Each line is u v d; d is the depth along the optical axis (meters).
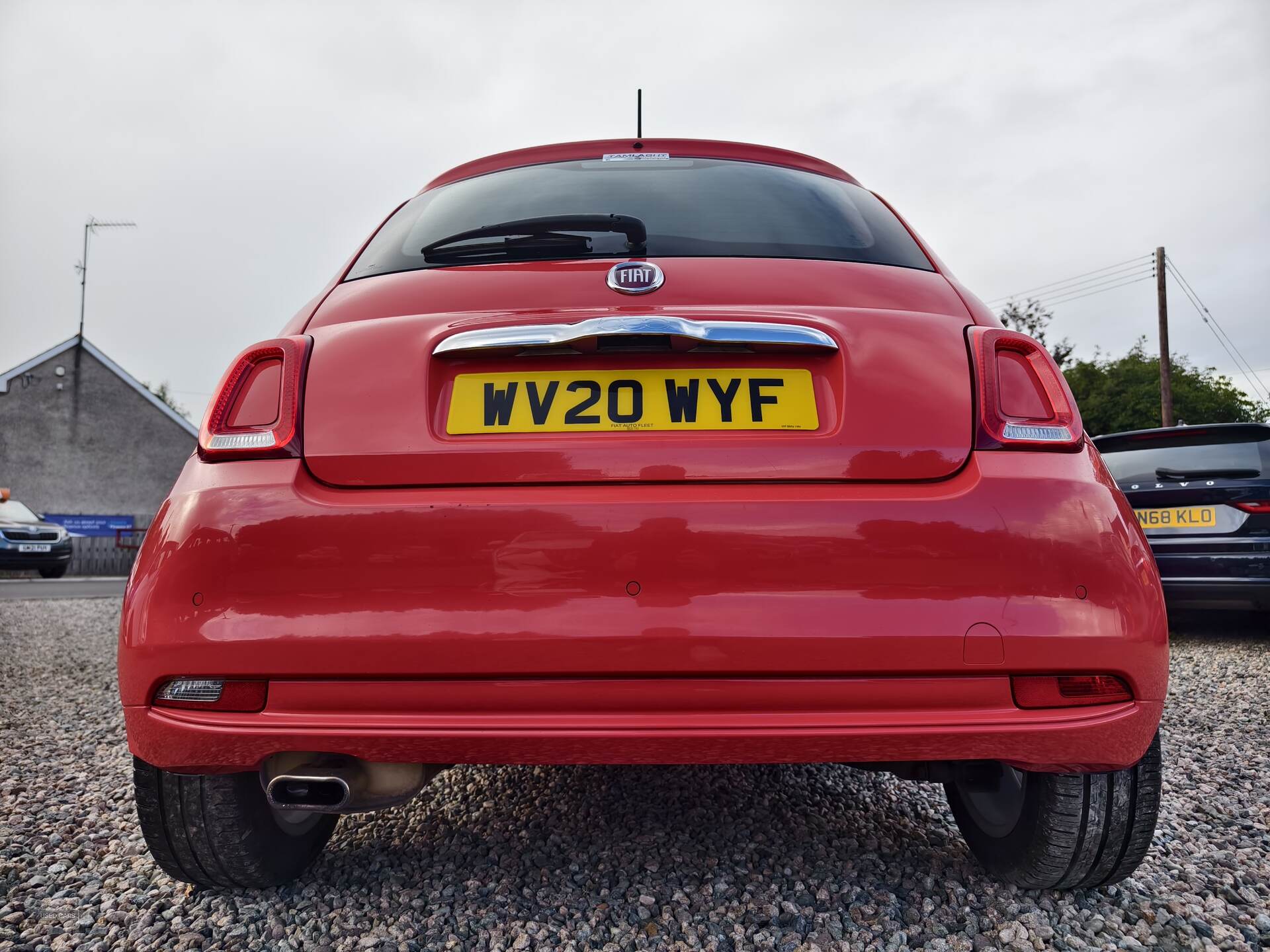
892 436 1.45
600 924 1.74
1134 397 43.41
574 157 2.05
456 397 1.50
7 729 3.58
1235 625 6.61
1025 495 1.41
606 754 1.39
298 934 1.70
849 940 1.66
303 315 1.67
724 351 1.52
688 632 1.36
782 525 1.38
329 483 1.45
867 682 1.37
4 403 27.69
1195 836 2.22
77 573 24.20
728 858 2.05
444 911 1.79
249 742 1.41
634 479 1.42
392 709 1.38
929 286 1.67
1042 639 1.36
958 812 2.03
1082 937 1.67
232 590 1.40
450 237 1.73
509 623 1.37
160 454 29.41
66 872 2.03
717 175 1.95
